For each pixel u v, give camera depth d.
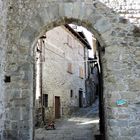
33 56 6.77
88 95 25.44
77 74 21.47
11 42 6.50
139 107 6.10
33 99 6.76
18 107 6.28
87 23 6.56
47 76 14.55
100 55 6.94
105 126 6.68
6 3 6.57
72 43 20.34
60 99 16.56
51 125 12.23
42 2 6.56
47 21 6.51
